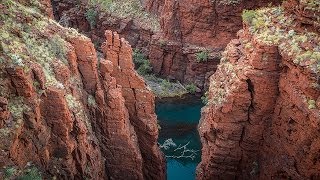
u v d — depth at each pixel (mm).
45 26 20500
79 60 21266
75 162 19453
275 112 22203
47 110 17875
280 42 21250
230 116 23234
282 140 21688
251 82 22156
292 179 21047
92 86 21719
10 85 16609
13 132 15938
